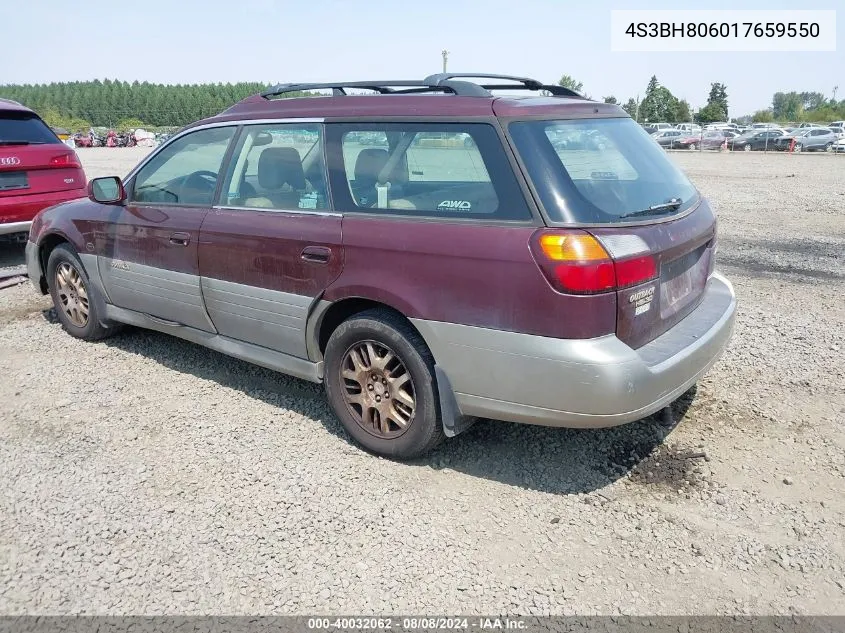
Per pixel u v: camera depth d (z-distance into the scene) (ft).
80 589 9.25
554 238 9.82
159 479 11.77
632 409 10.07
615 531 10.30
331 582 9.32
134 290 16.34
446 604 8.92
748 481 11.51
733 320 12.76
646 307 10.46
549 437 13.03
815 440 12.73
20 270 26.50
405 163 11.59
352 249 11.78
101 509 10.94
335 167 12.41
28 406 14.58
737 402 14.29
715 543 10.02
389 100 12.21
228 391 15.30
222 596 9.09
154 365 16.83
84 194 27.66
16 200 25.31
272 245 12.96
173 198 15.40
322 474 11.89
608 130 12.17
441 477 11.77
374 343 11.93
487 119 10.85
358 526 10.46
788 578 9.32
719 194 48.65
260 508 10.93
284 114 13.44
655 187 11.94
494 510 10.84
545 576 9.39
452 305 10.70
